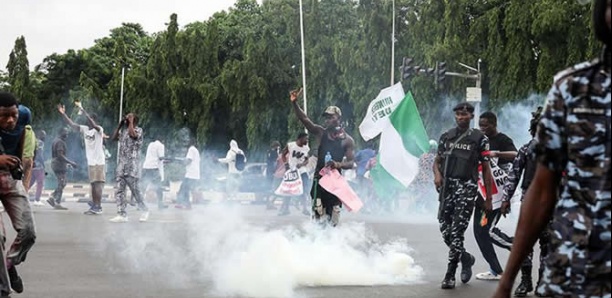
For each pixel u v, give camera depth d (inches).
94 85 2236.7
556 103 119.0
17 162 283.3
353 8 1966.0
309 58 1815.9
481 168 358.9
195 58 1969.7
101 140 711.7
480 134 352.2
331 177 385.7
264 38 1914.4
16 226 283.0
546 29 1344.7
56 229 561.6
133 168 639.8
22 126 301.0
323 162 393.4
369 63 1648.6
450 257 346.3
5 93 289.0
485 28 1485.0
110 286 331.3
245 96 1903.3
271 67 1902.1
